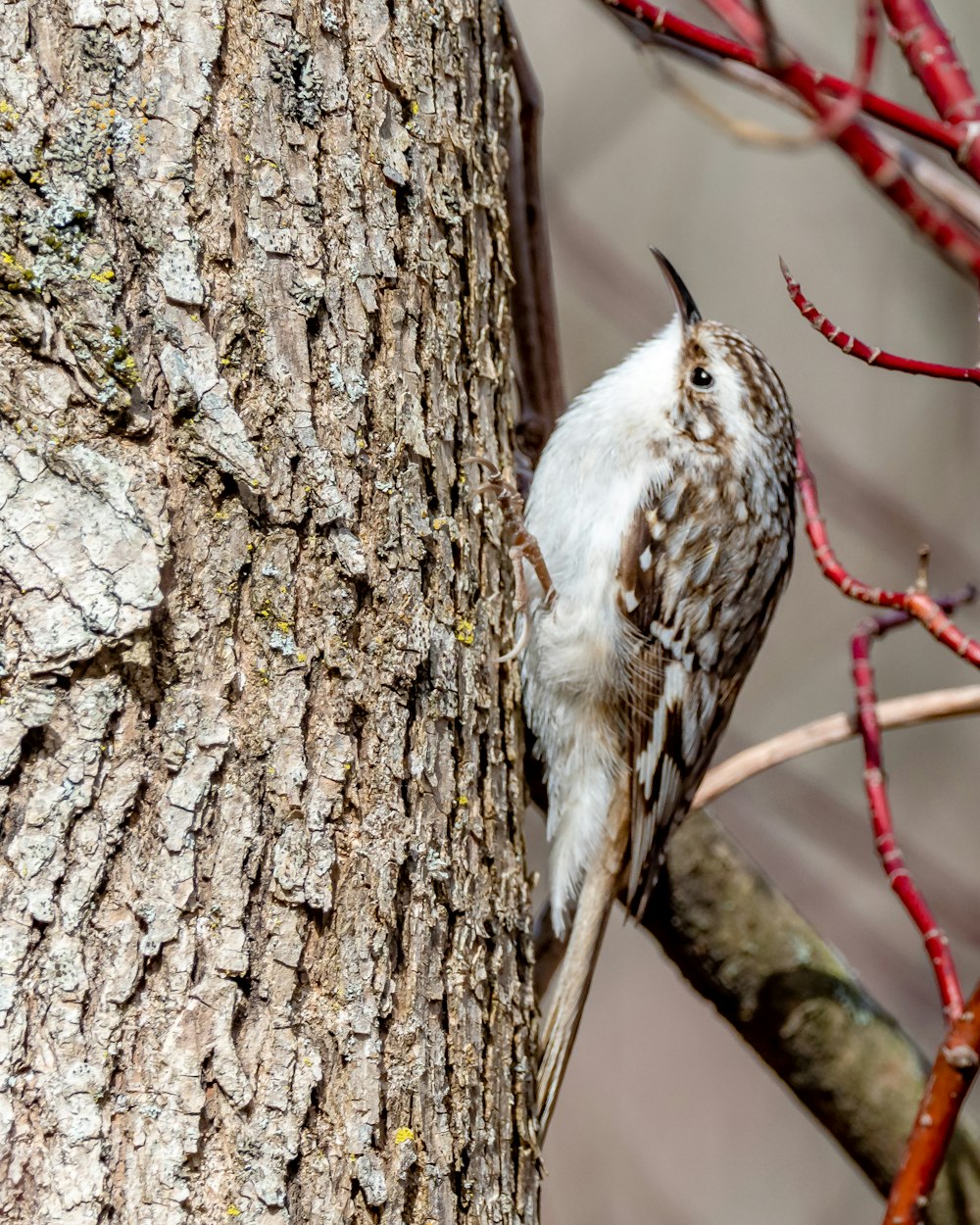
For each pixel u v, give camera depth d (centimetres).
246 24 393
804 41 764
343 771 391
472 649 451
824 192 1336
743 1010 643
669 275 696
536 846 1008
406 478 421
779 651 1315
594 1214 1155
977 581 941
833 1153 1224
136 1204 345
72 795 349
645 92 1059
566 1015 608
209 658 370
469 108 468
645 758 644
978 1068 416
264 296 388
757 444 690
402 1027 397
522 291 626
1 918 342
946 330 1295
